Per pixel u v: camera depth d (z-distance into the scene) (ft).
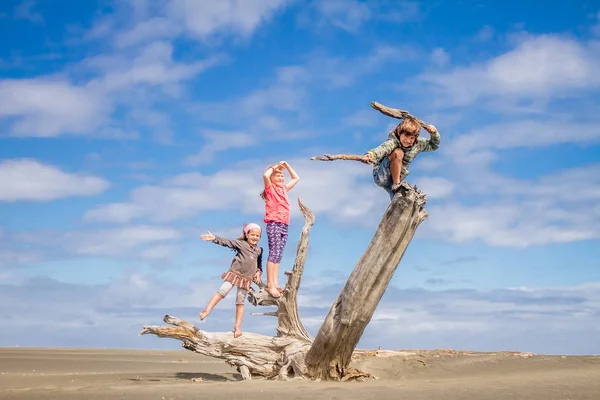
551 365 38.63
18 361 50.55
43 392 26.45
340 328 33.81
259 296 40.11
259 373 39.29
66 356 58.70
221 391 26.53
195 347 39.29
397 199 32.01
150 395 25.11
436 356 42.29
